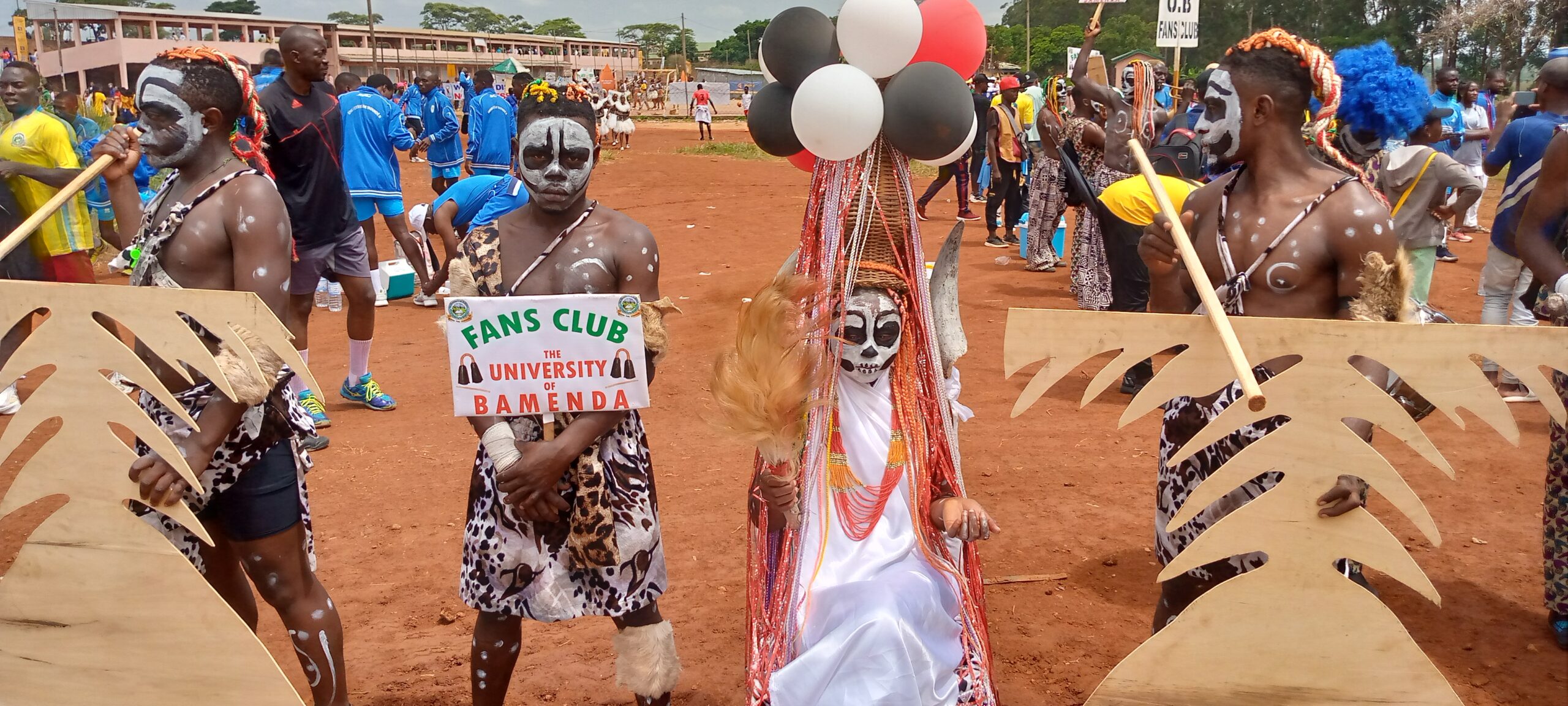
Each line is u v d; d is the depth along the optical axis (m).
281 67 9.51
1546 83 6.36
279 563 3.25
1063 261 12.88
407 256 10.14
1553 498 3.99
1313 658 2.69
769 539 3.03
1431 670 2.64
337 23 75.88
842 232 2.94
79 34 62.62
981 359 8.41
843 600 2.78
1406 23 38.31
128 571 2.85
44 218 2.94
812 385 2.88
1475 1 35.16
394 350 8.96
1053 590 4.58
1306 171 3.06
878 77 2.95
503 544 3.13
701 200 18.81
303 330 6.73
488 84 14.59
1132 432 6.62
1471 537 5.02
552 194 3.06
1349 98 3.87
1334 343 2.54
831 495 2.94
